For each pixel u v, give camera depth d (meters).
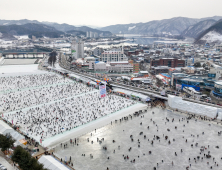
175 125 137.12
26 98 192.25
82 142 115.44
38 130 127.62
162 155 102.56
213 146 110.50
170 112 161.62
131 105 177.25
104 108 168.75
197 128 132.38
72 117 149.12
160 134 124.75
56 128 131.25
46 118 146.00
